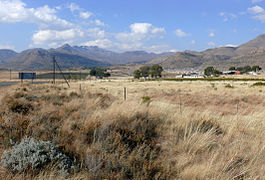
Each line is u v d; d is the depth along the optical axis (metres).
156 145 5.39
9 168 3.81
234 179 3.89
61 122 6.62
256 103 18.89
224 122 7.90
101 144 4.91
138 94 25.97
